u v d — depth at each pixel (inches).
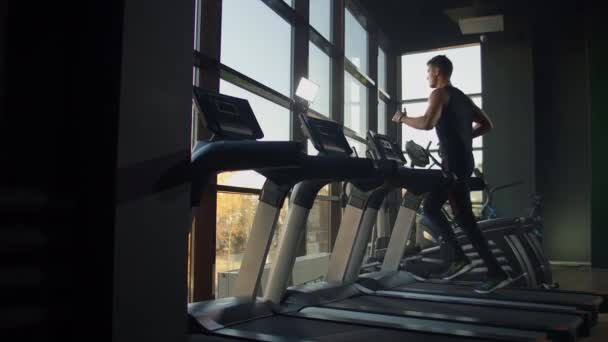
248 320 99.1
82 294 48.9
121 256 49.5
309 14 221.3
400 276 155.3
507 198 311.4
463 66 333.1
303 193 111.2
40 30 47.8
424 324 99.4
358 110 289.9
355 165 99.3
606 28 294.0
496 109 316.8
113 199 49.0
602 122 290.4
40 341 46.4
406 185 130.6
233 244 164.7
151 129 53.5
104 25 50.1
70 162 49.8
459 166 134.7
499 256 178.5
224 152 65.9
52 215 48.1
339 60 245.3
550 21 322.7
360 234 138.4
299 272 183.8
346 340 85.0
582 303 125.3
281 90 198.8
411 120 138.7
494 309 117.0
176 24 57.4
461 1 292.8
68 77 50.0
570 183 315.0
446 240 145.4
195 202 70.0
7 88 45.0
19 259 45.1
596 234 285.7
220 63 148.9
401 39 327.3
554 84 321.4
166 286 55.3
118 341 48.9
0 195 43.9
